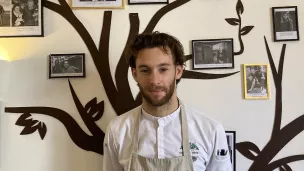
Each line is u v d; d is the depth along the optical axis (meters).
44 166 1.43
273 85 1.41
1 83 1.45
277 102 1.40
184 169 1.11
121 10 1.45
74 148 1.43
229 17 1.43
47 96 1.45
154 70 1.08
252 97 1.40
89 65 1.45
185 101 1.42
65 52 1.45
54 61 1.45
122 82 1.44
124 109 1.43
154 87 1.07
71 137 1.43
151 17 1.45
